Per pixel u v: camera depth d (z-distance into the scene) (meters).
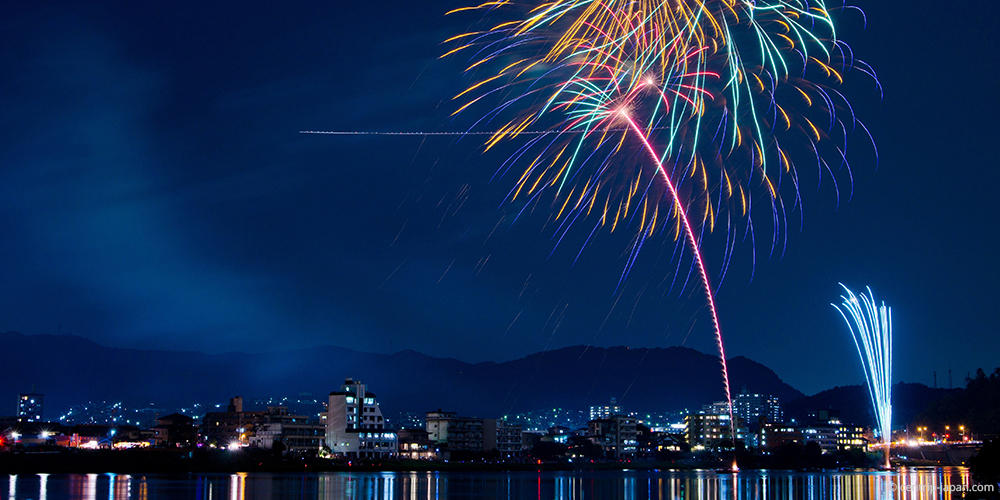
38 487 102.75
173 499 88.06
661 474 184.62
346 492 105.12
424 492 109.69
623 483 142.50
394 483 130.12
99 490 98.94
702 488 128.50
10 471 138.50
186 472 151.75
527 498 102.75
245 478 133.00
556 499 101.94
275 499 91.00
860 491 121.31
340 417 198.38
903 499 104.50
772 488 129.62
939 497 107.94
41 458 142.62
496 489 119.69
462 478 153.00
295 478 137.38
